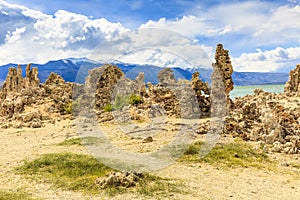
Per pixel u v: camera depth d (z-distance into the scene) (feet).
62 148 74.02
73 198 44.29
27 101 138.92
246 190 48.52
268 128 83.51
